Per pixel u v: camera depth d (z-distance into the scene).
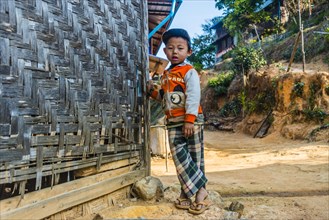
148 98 2.95
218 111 23.45
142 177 2.82
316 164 7.05
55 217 1.96
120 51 2.54
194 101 2.33
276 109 15.06
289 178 5.57
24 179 1.67
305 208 3.31
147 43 2.97
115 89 2.45
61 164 1.91
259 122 16.20
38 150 1.74
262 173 6.18
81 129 2.06
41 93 1.75
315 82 13.38
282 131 13.43
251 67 19.59
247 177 5.74
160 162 8.00
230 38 34.75
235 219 2.26
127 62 2.62
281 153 9.19
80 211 2.16
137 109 2.77
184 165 2.37
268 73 16.94
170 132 2.44
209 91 24.80
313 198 3.86
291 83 14.32
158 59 6.21
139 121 2.81
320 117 12.34
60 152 1.89
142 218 1.88
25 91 1.66
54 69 1.85
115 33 2.48
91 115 2.16
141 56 2.86
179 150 2.40
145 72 2.89
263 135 14.68
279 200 3.63
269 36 25.56
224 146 12.36
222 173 6.26
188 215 2.26
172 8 6.82
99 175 2.32
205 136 17.11
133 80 2.71
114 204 2.46
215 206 2.46
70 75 1.98
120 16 2.56
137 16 2.82
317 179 5.41
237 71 21.27
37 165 1.74
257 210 2.86
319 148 9.48
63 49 1.93
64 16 1.96
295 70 16.22
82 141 2.07
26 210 1.70
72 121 1.98
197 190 2.35
